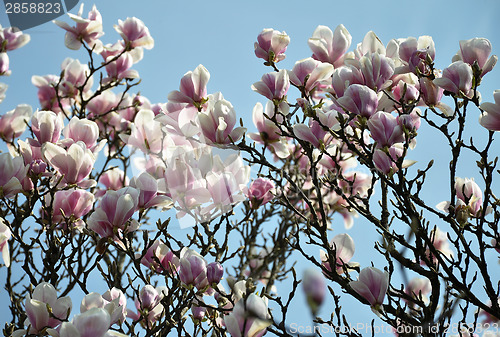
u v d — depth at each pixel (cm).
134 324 296
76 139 305
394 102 296
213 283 286
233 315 271
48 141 301
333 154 322
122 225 287
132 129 292
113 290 293
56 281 302
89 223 286
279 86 296
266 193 303
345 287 284
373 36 298
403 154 283
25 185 298
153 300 299
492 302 280
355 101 283
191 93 296
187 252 292
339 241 293
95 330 267
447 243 298
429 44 292
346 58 296
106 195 286
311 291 260
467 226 284
